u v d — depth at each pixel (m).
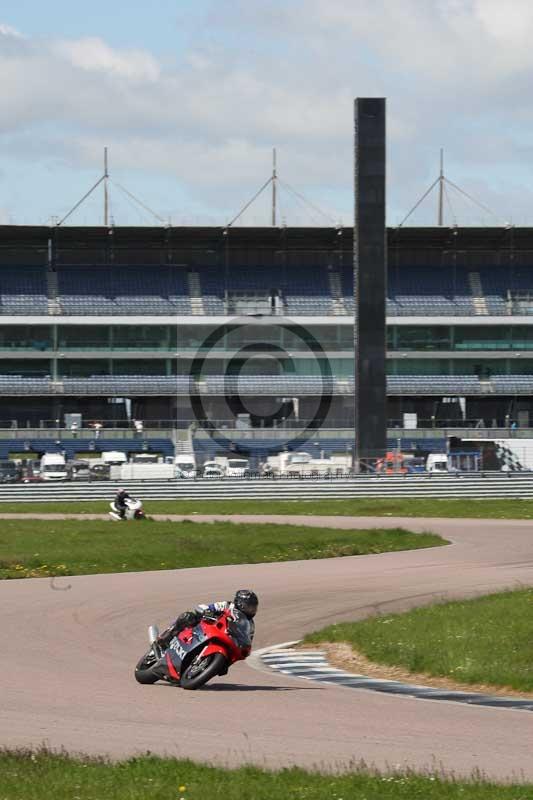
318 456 199.88
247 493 130.50
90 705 30.41
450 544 87.38
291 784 21.09
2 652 40.66
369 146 140.12
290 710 29.97
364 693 33.62
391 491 132.50
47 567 69.19
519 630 42.22
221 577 67.38
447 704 31.56
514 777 22.28
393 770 22.34
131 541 82.12
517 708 31.02
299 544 82.06
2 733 26.84
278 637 48.25
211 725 27.77
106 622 49.38
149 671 34.00
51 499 126.56
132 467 157.25
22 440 199.75
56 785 20.89
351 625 47.41
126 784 21.06
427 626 44.88
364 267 139.88
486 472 138.88
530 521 107.50
